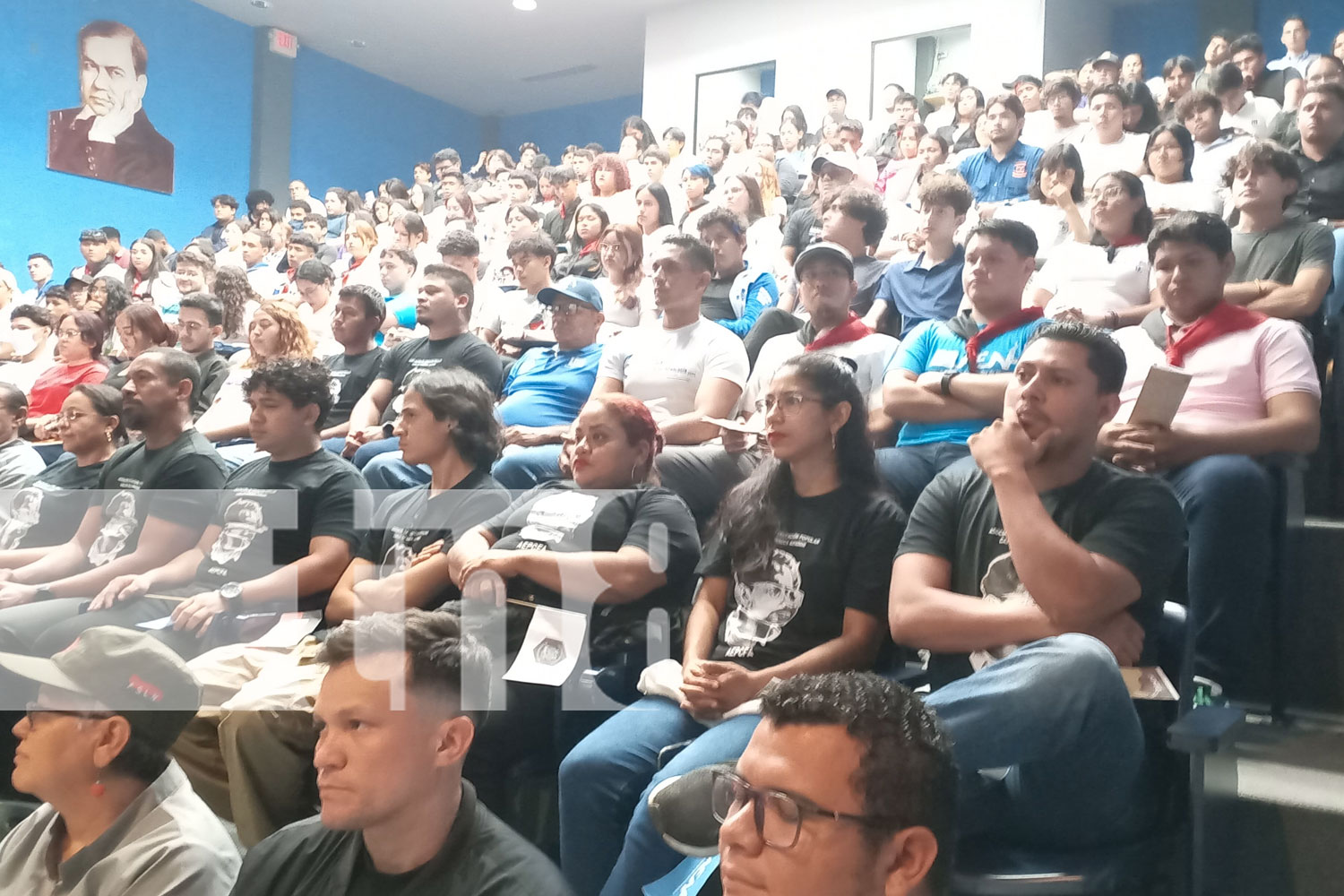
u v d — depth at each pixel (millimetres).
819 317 2311
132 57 7590
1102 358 1347
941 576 1423
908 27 6367
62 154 7207
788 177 5527
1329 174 2969
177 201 7988
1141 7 6090
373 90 9438
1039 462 1382
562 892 1029
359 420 2914
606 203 5020
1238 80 4332
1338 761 1437
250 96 8461
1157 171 3389
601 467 1615
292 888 1060
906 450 1975
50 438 3010
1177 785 1227
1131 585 1273
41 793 1204
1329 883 1272
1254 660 1691
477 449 1827
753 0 7164
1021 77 5086
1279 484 1731
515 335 3232
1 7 6836
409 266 4426
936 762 751
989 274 2037
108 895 1180
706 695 1419
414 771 1009
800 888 721
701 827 1116
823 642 1508
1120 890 1138
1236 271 2326
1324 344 2201
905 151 5203
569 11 7863
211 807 1400
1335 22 5512
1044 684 1088
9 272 6410
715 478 1884
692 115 7508
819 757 732
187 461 2184
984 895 1109
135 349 3445
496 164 7191
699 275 2424
